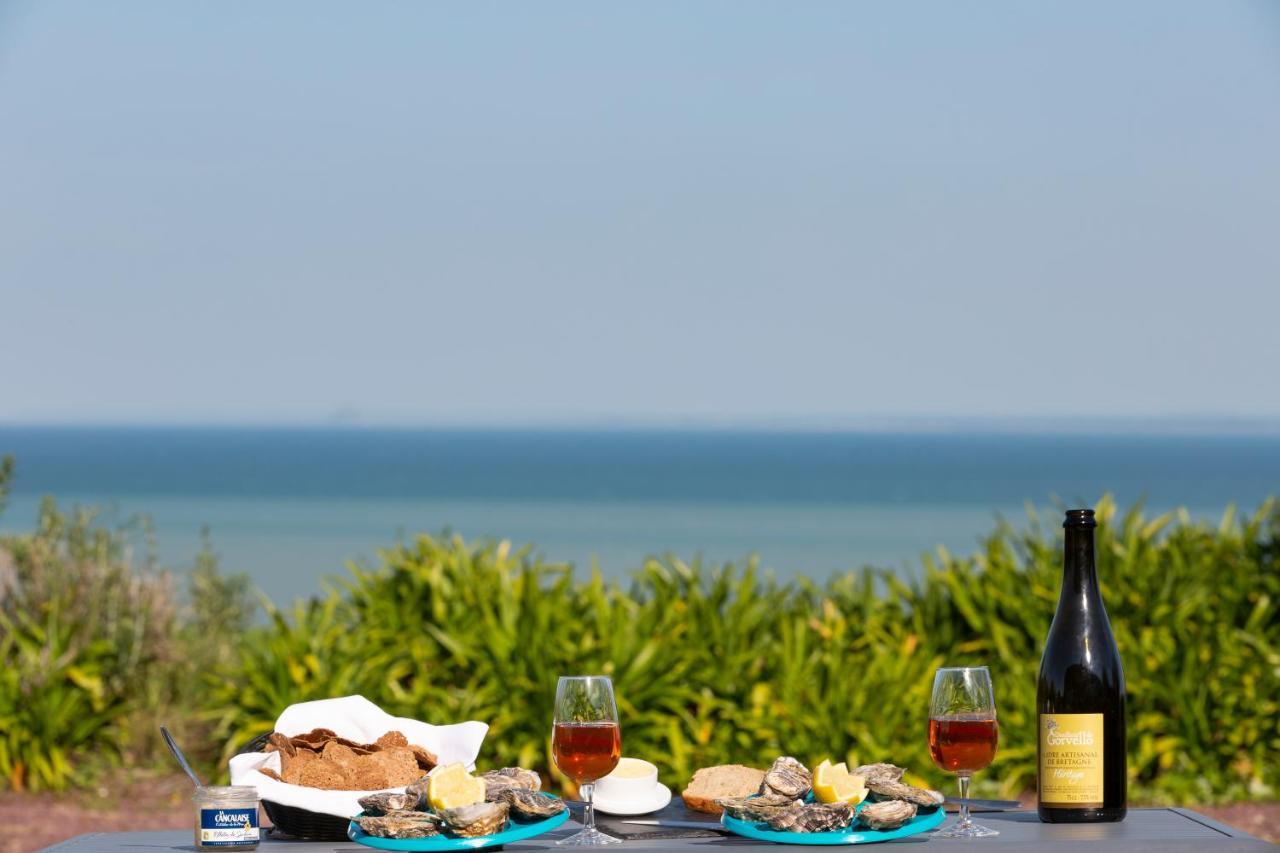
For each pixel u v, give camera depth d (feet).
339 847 11.00
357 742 12.66
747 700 28.12
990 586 30.17
